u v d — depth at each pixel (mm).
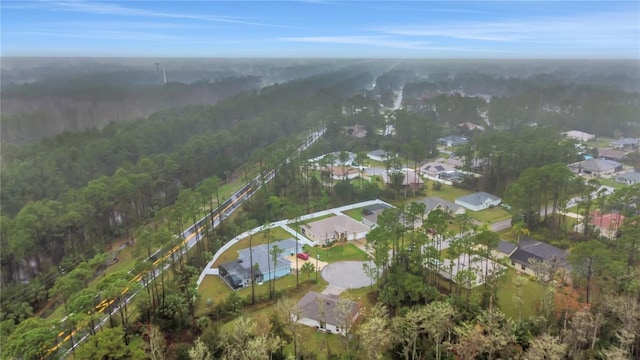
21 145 125562
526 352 44906
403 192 110625
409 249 67938
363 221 92938
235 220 93688
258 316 58125
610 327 48844
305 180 115188
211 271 72750
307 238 84875
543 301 53562
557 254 69312
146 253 78125
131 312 57469
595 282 56938
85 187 98188
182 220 81312
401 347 47875
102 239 88938
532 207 84812
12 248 74000
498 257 69375
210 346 48625
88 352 43000
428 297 56562
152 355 44250
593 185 95562
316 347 51250
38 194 98438
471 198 100938
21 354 42156
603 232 78938
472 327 47250
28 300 68688
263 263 71688
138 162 116438
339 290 65625
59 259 82375
